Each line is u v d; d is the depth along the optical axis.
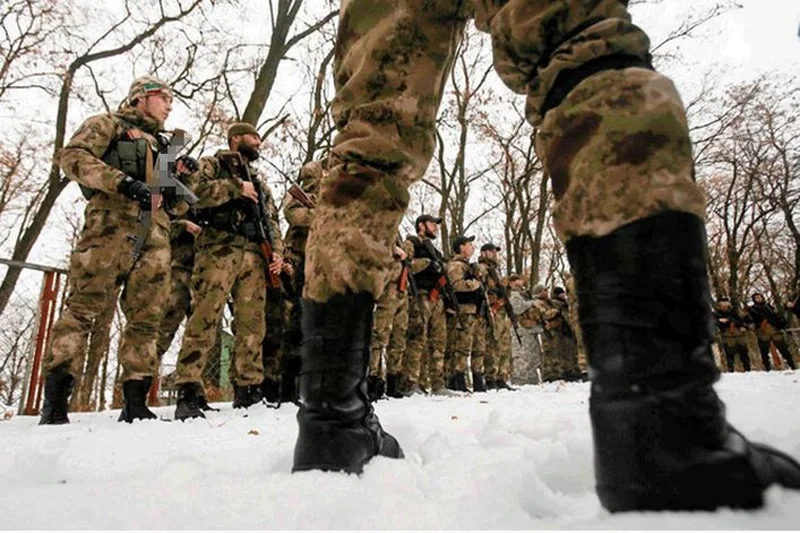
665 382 0.56
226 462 1.29
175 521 0.67
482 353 8.12
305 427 0.91
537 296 11.84
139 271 3.31
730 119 21.64
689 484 0.53
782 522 0.49
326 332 0.92
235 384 4.40
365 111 1.00
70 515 0.70
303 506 0.70
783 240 26.52
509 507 0.74
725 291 25.62
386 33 1.00
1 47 11.88
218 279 3.73
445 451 1.38
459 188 20.42
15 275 9.08
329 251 0.94
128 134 3.40
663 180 0.59
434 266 6.91
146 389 3.27
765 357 16.30
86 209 3.30
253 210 4.12
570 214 0.63
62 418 3.12
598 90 0.64
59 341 3.15
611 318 0.59
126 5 13.39
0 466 1.44
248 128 4.46
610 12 0.70
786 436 0.99
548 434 1.80
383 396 5.58
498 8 0.81
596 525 0.52
